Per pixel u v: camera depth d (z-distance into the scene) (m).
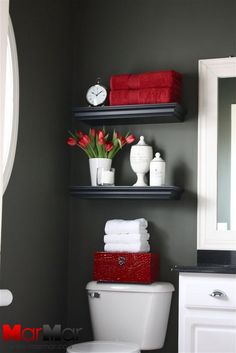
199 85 2.67
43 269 2.53
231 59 2.65
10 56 2.27
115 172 2.76
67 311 2.76
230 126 2.63
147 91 2.56
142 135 2.74
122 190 2.57
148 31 2.78
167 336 2.60
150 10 2.79
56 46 2.68
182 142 2.68
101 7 2.85
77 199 2.79
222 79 2.66
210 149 2.63
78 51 2.85
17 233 2.31
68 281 2.78
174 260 2.63
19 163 2.34
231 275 2.22
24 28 2.38
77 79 2.85
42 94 2.54
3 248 2.21
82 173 2.81
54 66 2.65
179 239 2.64
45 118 2.56
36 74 2.48
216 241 2.59
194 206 2.63
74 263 2.78
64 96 2.76
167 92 2.54
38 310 2.47
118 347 2.27
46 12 2.59
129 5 2.82
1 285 2.19
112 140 2.77
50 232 2.60
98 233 2.76
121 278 2.53
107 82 2.81
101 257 2.57
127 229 2.56
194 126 2.67
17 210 2.31
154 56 2.76
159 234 2.67
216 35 2.69
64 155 2.75
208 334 2.23
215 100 2.65
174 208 2.66
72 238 2.79
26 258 2.38
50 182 2.61
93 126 2.81
